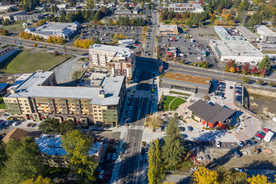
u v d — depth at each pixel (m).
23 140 123.69
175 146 126.69
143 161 137.00
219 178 105.62
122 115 178.25
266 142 150.50
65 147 118.19
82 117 164.88
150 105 190.62
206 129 162.88
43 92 168.75
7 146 123.00
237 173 109.06
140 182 123.94
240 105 187.75
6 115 178.75
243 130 161.50
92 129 164.25
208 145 148.62
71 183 123.50
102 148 143.50
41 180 100.19
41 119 173.25
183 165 133.75
